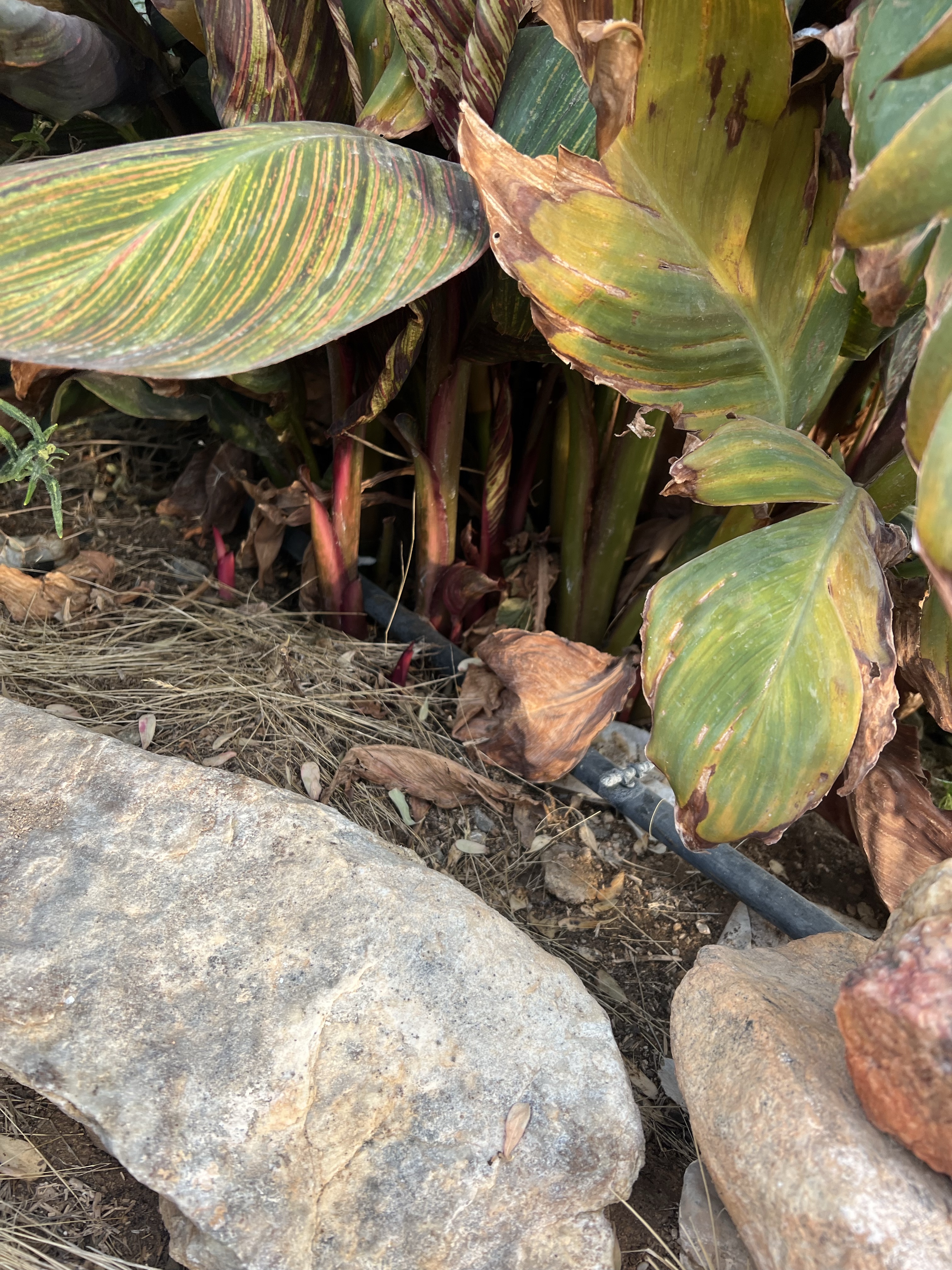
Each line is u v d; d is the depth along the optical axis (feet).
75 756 1.32
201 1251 1.00
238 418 1.91
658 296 1.22
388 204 1.19
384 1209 1.01
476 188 1.22
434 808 1.61
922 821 1.50
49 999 1.07
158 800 1.27
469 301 1.65
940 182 0.88
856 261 0.98
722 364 1.30
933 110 0.86
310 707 1.64
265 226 1.13
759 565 1.20
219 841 1.24
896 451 1.60
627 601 1.98
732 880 1.53
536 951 1.26
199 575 1.97
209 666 1.66
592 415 1.76
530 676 1.65
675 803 1.45
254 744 1.54
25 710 1.40
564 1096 1.11
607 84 1.06
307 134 1.22
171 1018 1.08
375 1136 1.05
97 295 1.05
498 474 1.92
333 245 1.15
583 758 1.73
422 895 1.23
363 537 2.21
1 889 1.16
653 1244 1.12
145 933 1.14
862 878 1.70
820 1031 1.10
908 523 1.75
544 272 1.16
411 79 1.40
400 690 1.77
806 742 1.15
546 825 1.65
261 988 1.11
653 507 2.13
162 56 1.70
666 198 1.19
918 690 1.48
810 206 1.24
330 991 1.11
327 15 1.50
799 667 1.15
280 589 2.05
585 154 1.37
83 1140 1.14
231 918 1.16
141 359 1.02
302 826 1.26
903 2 1.00
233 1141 1.01
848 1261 0.89
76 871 1.19
